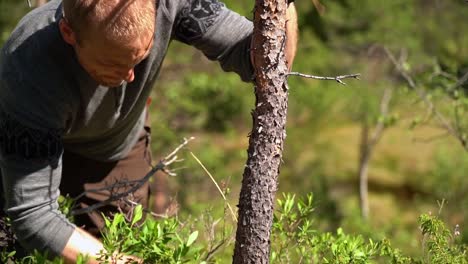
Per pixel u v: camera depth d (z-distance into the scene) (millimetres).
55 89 3254
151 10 3072
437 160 13445
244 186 3127
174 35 3605
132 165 4254
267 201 3117
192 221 4395
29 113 3207
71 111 3389
